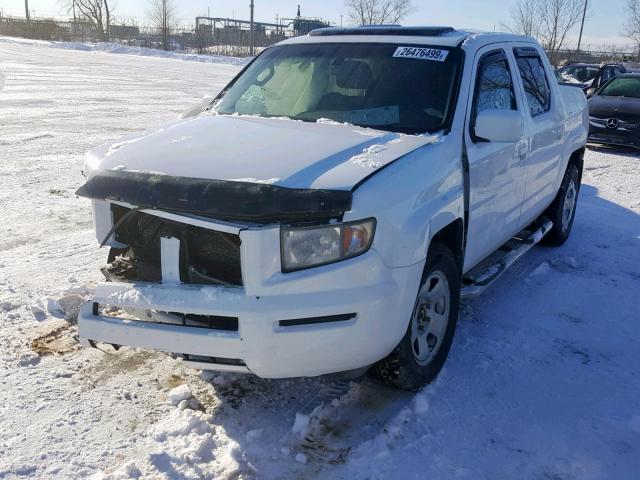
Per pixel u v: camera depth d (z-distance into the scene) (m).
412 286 2.94
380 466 2.83
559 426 3.20
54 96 15.43
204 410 3.16
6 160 8.44
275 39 55.31
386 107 3.79
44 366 3.48
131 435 2.94
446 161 3.37
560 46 43.16
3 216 6.09
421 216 2.99
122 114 12.93
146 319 2.84
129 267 3.09
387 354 3.01
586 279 5.35
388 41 4.23
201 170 2.83
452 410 3.29
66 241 5.49
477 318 4.45
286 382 3.44
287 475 2.74
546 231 5.60
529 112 4.74
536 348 4.03
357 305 2.73
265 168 2.82
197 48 52.44
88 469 2.71
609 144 12.16
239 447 2.88
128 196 2.77
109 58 34.53
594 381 3.66
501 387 3.53
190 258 2.87
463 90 3.79
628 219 7.39
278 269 2.63
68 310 4.12
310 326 2.70
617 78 13.27
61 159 8.64
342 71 4.10
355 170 2.88
